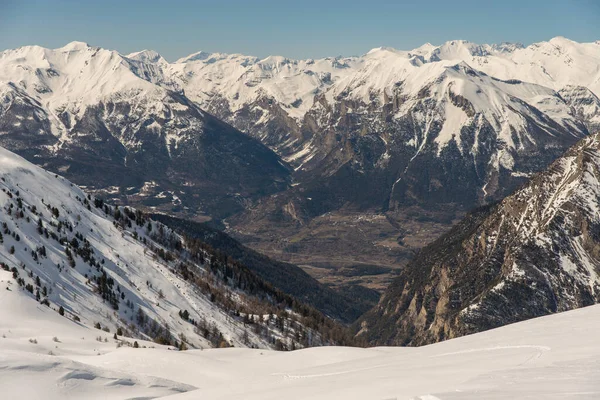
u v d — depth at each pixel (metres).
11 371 82.50
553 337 78.62
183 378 114.88
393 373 67.31
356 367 84.31
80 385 83.56
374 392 55.75
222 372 119.69
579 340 73.31
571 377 46.38
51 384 81.69
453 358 75.25
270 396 63.06
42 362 85.75
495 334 94.88
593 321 88.88
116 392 84.12
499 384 47.22
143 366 120.06
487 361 67.75
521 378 49.06
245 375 118.00
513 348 75.44
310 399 57.00
